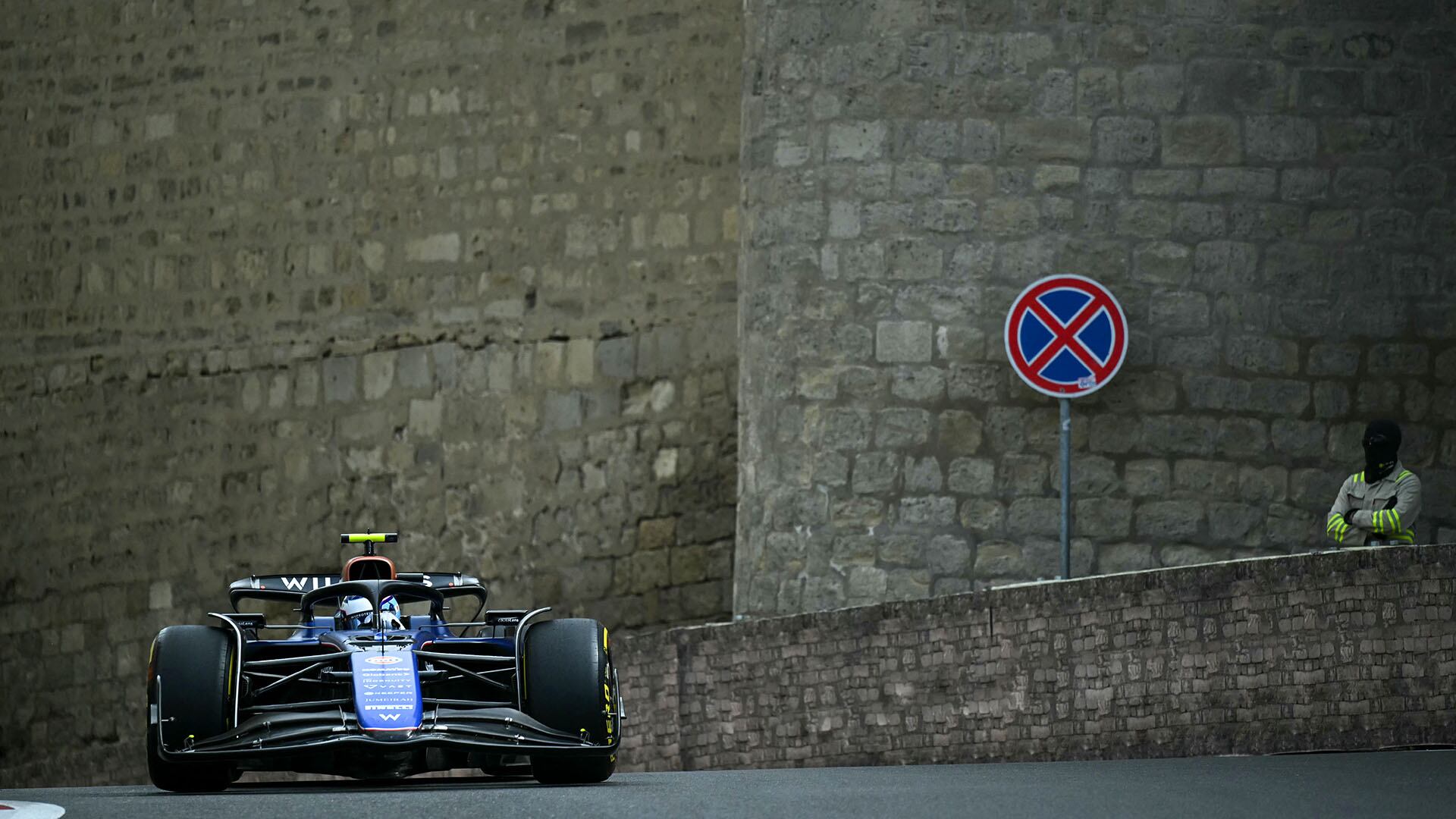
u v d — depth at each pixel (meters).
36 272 80.31
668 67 67.56
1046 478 53.59
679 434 66.38
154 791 34.72
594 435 67.75
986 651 42.78
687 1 67.44
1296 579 39.97
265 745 29.86
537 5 69.69
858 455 54.44
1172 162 54.09
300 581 38.56
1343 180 53.97
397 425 71.25
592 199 68.44
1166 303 53.88
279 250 74.12
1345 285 53.88
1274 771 32.34
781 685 45.75
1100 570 53.50
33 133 80.56
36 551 79.94
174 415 76.19
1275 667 39.97
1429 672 39.22
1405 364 53.72
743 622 46.59
